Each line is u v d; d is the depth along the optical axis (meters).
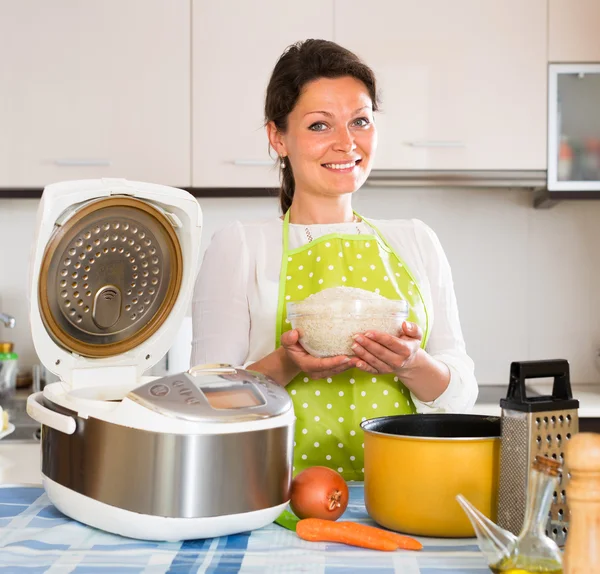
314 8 2.66
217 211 2.98
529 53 2.67
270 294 1.38
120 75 2.66
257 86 2.67
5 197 2.67
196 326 1.44
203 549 0.89
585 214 2.99
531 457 0.85
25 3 2.65
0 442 2.24
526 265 2.99
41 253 0.95
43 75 2.65
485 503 0.92
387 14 2.66
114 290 1.03
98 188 0.96
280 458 0.93
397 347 1.09
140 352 1.07
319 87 1.34
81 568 0.82
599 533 0.67
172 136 2.67
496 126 2.68
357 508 1.06
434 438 0.91
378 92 1.48
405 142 2.67
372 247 1.40
